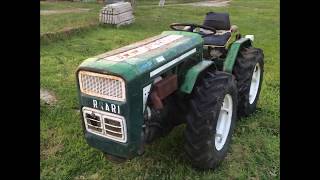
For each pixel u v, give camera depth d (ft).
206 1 71.51
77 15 46.14
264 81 22.03
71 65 25.20
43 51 28.81
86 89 10.89
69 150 14.38
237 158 13.99
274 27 42.39
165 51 12.03
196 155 12.26
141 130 10.94
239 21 46.39
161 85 11.50
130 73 10.25
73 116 17.31
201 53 13.99
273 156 14.08
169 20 46.16
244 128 16.16
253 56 16.55
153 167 13.17
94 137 11.25
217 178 12.64
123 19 41.16
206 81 12.59
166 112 12.78
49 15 45.70
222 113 13.62
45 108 18.01
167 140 14.74
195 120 11.96
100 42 32.53
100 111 10.79
